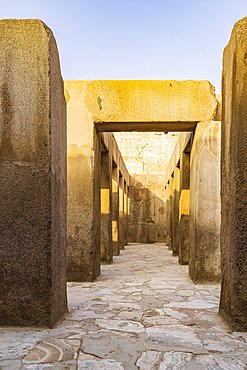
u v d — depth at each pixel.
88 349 2.11
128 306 3.21
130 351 2.09
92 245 4.66
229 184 2.71
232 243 2.57
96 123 4.91
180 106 4.80
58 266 2.72
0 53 2.61
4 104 2.60
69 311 3.02
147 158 15.62
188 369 1.84
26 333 2.40
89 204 4.75
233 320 2.49
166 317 2.84
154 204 13.59
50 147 2.55
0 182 2.58
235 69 2.59
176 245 8.17
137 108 4.83
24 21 2.59
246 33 2.54
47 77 2.56
